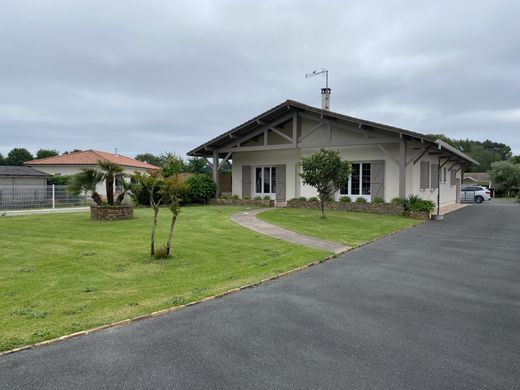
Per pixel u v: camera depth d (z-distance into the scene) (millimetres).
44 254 7176
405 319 4098
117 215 12961
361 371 2959
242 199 19609
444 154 19141
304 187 19016
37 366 2998
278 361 3111
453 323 3998
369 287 5316
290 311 4312
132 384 2738
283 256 7246
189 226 11258
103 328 3754
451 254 7730
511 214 17203
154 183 7223
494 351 3342
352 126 16391
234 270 6160
